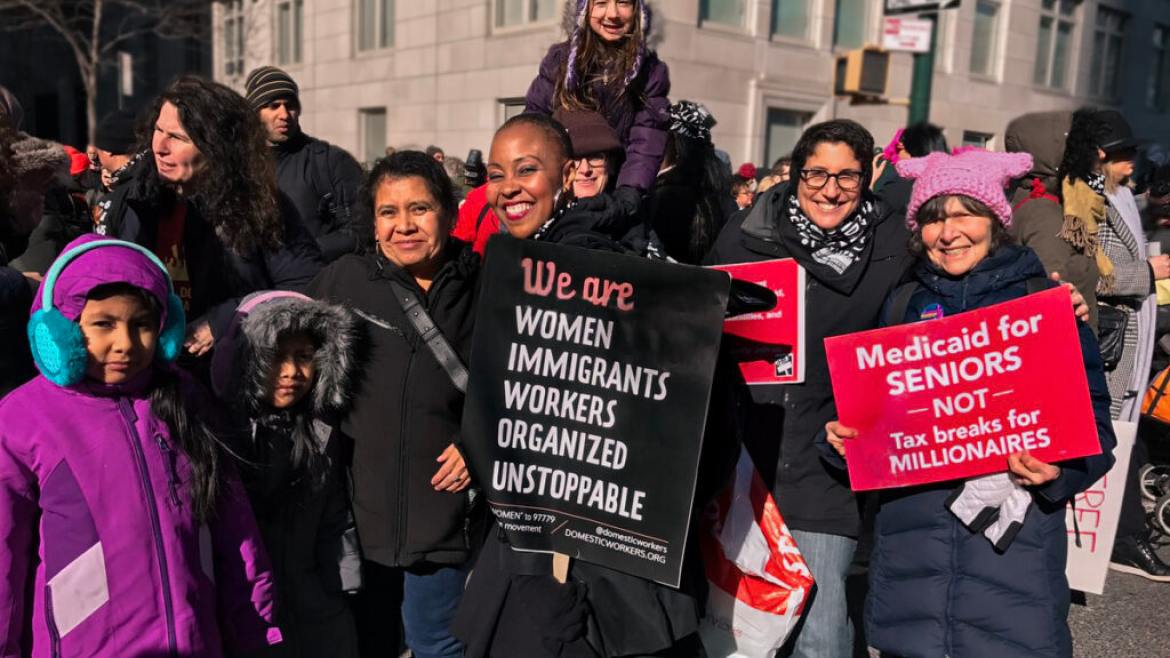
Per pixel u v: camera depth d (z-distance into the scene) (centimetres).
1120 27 1884
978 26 1573
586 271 210
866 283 252
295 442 237
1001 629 229
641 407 208
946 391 231
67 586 190
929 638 239
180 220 268
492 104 1359
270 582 223
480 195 337
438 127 1470
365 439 242
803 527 258
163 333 203
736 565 244
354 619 274
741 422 262
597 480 212
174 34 2081
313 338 235
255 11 1934
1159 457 490
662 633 211
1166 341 488
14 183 243
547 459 215
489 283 215
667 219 329
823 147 244
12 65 2648
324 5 1705
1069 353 220
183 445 204
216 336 251
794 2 1334
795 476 258
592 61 296
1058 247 367
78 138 2612
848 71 854
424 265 244
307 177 390
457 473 237
